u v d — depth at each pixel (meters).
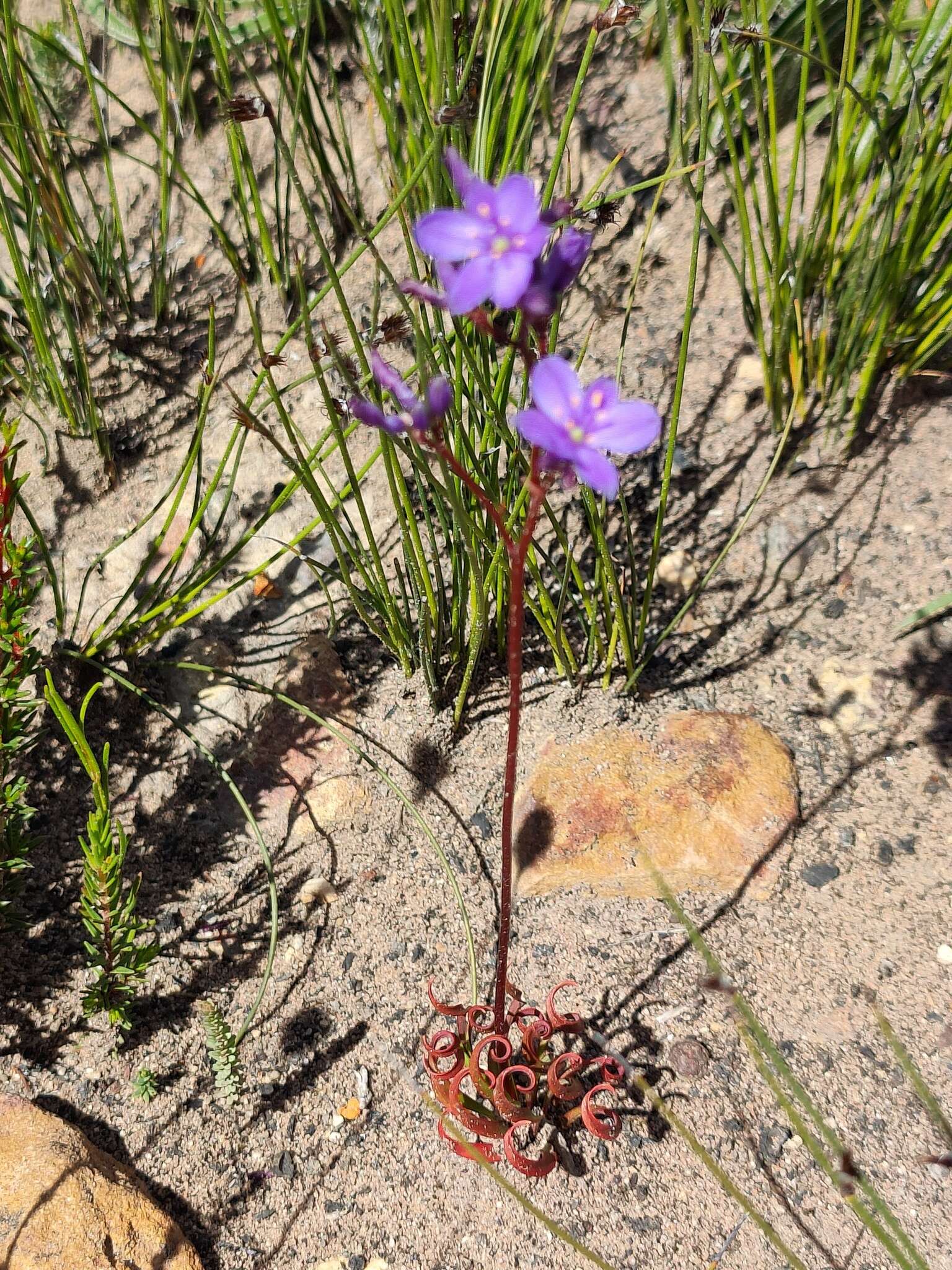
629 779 0.33
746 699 0.35
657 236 0.41
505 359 0.30
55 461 0.39
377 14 0.37
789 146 0.40
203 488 0.40
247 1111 0.30
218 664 0.37
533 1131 0.29
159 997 0.31
